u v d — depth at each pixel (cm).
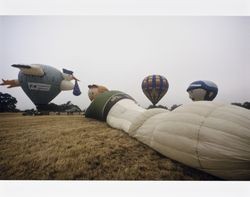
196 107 176
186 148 161
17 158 195
